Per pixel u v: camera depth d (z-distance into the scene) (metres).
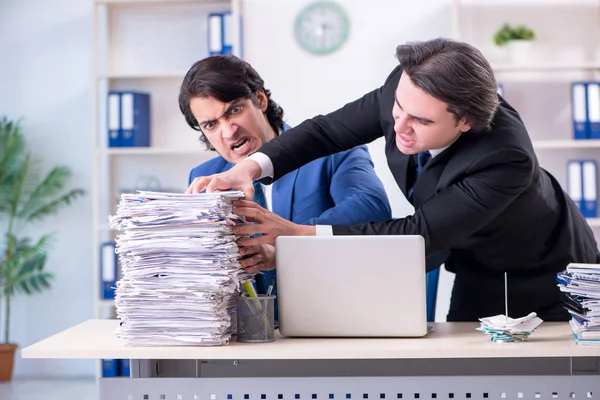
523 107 5.36
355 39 5.41
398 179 2.42
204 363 2.24
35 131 5.72
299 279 2.10
